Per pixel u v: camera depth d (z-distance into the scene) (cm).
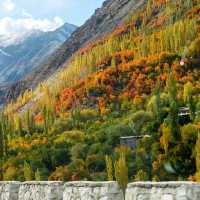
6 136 15088
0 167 11931
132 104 17012
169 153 9181
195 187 943
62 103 19400
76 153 11588
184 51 18712
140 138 11594
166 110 11962
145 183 1025
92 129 14800
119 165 7356
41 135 15750
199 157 7731
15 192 1481
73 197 1237
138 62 19700
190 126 9438
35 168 11431
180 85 16488
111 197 1148
